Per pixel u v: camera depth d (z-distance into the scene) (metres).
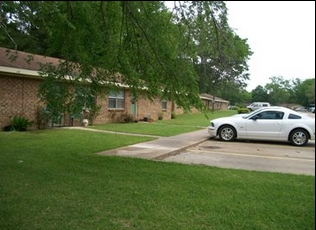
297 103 101.88
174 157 9.31
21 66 13.67
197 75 5.61
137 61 5.81
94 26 4.87
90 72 6.37
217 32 4.77
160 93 6.70
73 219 4.17
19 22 5.24
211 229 4.02
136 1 4.33
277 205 4.95
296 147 12.14
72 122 17.00
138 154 9.31
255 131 13.06
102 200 4.93
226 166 8.15
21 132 13.27
